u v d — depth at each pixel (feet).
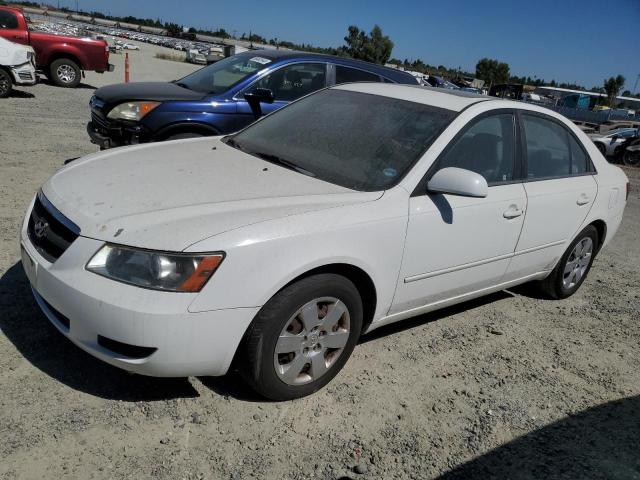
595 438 9.96
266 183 10.23
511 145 12.74
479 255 12.04
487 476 8.66
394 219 10.02
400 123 11.78
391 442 9.11
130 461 7.93
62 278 8.37
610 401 11.23
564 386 11.55
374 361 11.41
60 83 52.60
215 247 8.14
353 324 10.09
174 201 9.11
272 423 9.11
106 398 9.13
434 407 10.19
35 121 33.06
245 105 20.39
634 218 29.50
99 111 19.94
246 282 8.36
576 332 14.23
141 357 8.28
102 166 10.92
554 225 13.87
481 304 15.20
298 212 9.14
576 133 15.01
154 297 7.93
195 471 7.91
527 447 9.47
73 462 7.76
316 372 9.80
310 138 12.12
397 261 10.32
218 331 8.32
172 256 8.00
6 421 8.29
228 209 8.94
